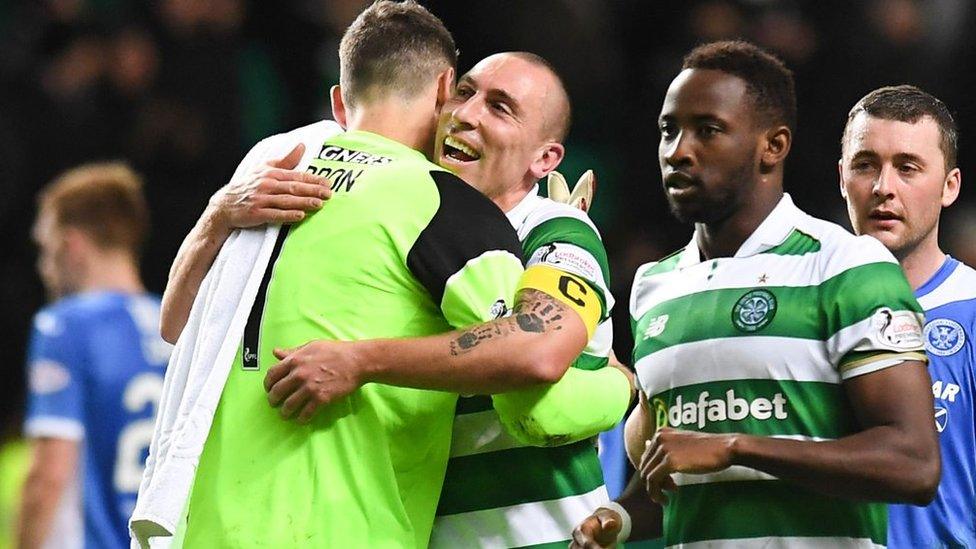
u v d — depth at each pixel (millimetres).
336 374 11617
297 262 12258
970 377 14695
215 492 11969
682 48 34906
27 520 21031
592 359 12633
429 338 11688
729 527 12656
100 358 21156
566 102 13828
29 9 34781
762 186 13008
